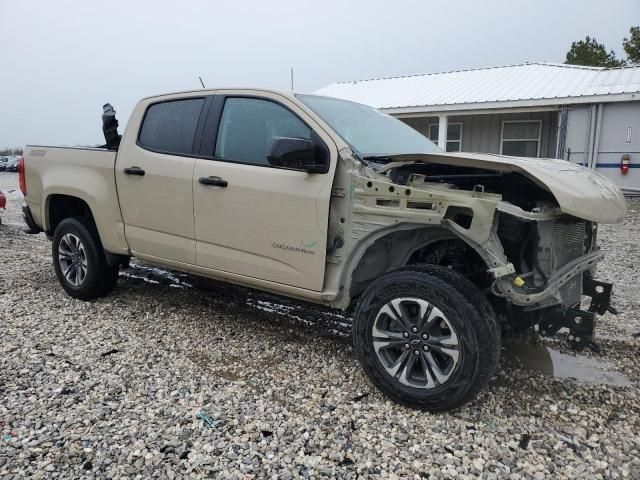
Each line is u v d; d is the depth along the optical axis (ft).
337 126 11.86
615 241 28.40
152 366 11.91
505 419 9.78
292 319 15.33
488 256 9.45
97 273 16.08
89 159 15.69
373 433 9.21
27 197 17.66
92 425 9.32
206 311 15.90
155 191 13.91
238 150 12.54
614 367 12.26
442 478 8.02
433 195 9.77
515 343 13.67
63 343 13.12
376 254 11.33
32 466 8.14
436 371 9.70
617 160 44.60
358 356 10.62
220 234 12.72
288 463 8.34
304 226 11.19
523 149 50.31
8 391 10.50
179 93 14.01
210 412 9.83
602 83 46.52
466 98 49.85
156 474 8.00
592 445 8.94
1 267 21.24
